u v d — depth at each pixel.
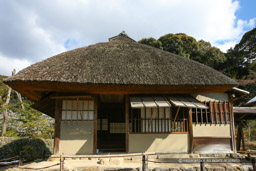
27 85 5.46
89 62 6.01
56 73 5.39
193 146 6.23
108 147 8.16
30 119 12.75
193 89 6.07
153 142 6.07
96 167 4.86
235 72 21.52
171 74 5.84
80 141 5.84
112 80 5.34
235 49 23.33
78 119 5.98
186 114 6.47
